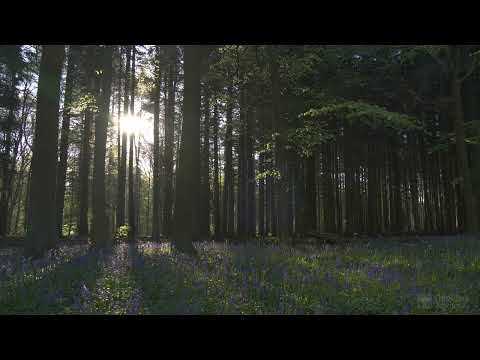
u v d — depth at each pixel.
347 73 26.77
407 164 40.38
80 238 27.42
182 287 8.09
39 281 8.33
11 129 33.81
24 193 59.94
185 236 14.80
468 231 21.39
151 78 31.89
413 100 29.62
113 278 8.78
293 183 32.44
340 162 41.44
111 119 31.41
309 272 10.08
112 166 46.00
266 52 21.55
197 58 16.73
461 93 30.02
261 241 22.73
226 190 36.16
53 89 14.69
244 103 28.70
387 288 8.41
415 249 15.15
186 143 15.99
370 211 35.97
